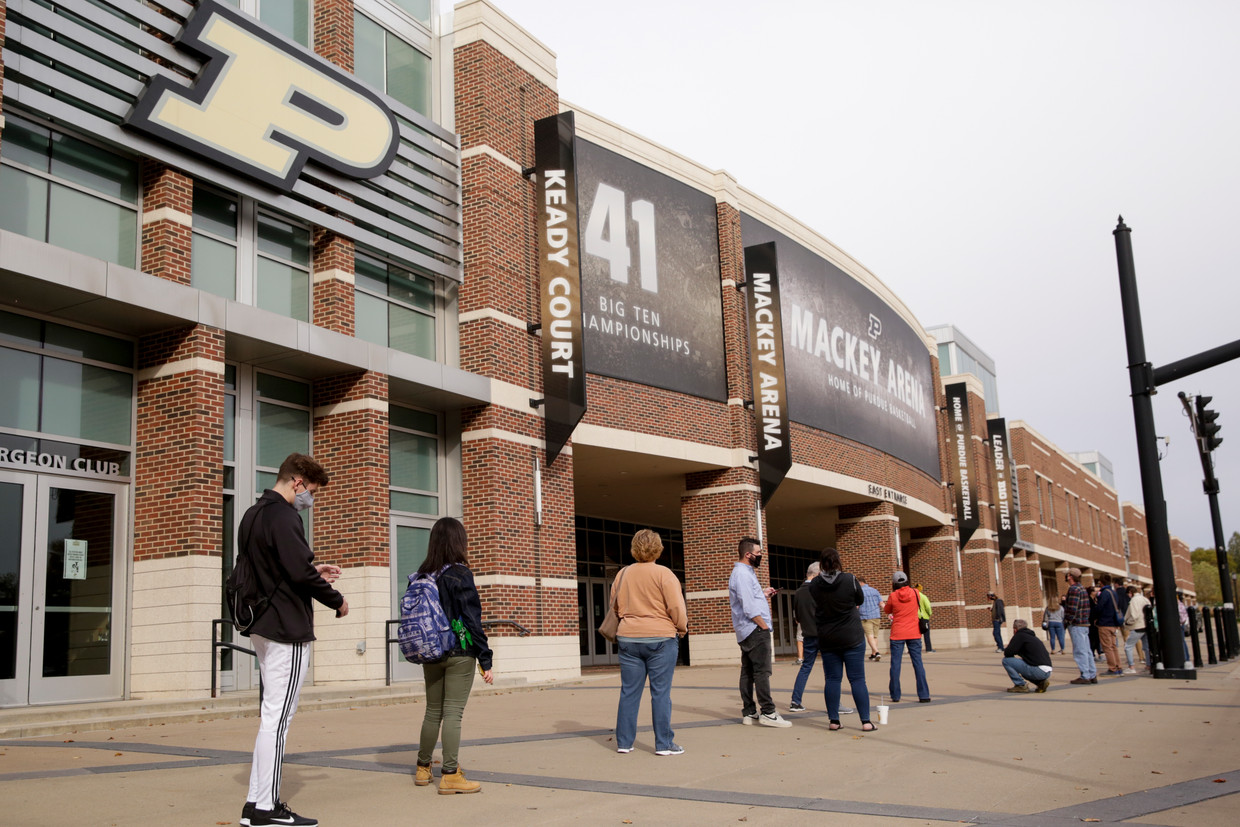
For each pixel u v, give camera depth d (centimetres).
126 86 1429
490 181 2011
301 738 985
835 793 666
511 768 777
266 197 1614
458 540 694
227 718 1257
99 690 1366
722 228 2662
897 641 1341
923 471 3844
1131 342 1878
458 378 1859
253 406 1636
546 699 1512
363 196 1800
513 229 2064
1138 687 1606
